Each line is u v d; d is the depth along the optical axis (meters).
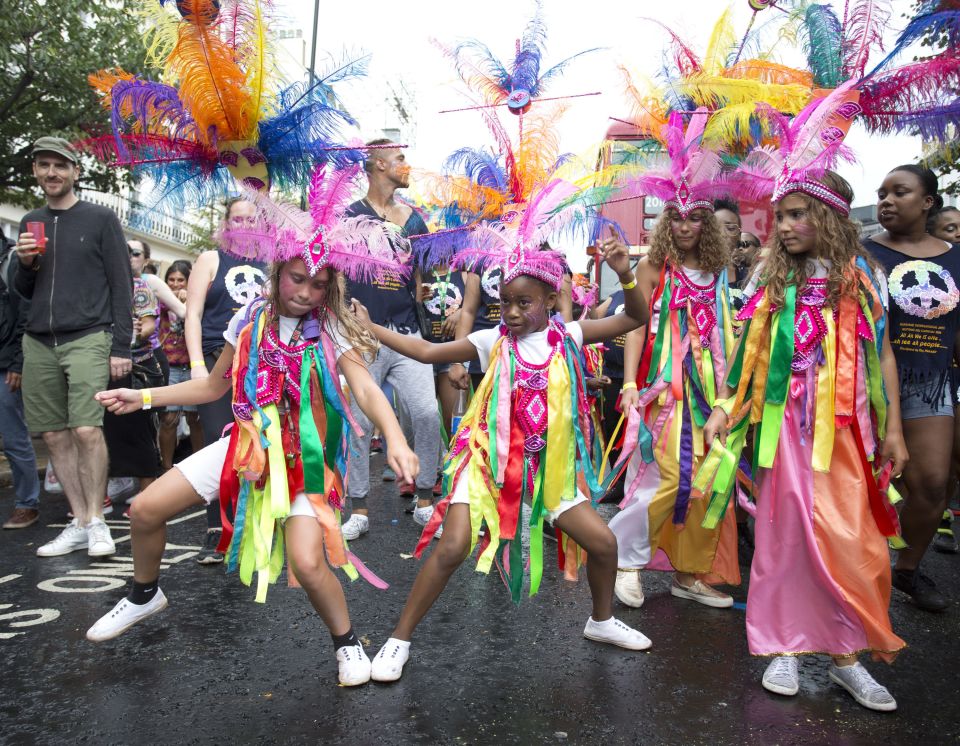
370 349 2.82
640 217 7.46
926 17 2.96
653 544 3.66
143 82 2.83
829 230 2.83
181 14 2.74
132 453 5.54
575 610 3.56
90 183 8.50
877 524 2.82
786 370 2.86
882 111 3.24
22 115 8.55
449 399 5.51
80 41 8.15
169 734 2.36
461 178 3.48
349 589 3.82
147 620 3.31
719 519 3.08
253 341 2.74
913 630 3.50
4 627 3.22
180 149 2.92
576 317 6.36
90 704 2.54
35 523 5.11
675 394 3.56
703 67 3.99
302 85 2.92
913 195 3.67
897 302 3.69
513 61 3.44
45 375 4.39
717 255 3.63
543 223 2.91
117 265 4.50
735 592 3.98
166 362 6.52
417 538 4.84
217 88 2.81
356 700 2.61
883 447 2.90
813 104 2.97
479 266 4.84
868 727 2.52
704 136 3.50
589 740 2.38
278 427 2.73
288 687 2.70
